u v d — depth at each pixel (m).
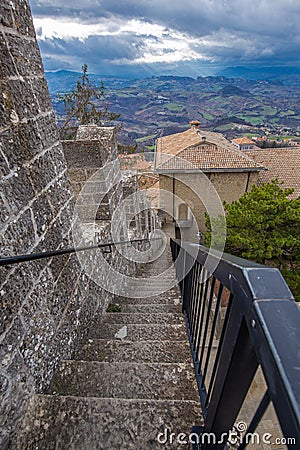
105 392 1.40
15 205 1.17
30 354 1.25
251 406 1.77
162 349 1.82
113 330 2.17
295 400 0.33
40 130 1.42
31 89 1.34
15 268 1.15
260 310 0.45
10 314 1.10
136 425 1.16
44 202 1.44
